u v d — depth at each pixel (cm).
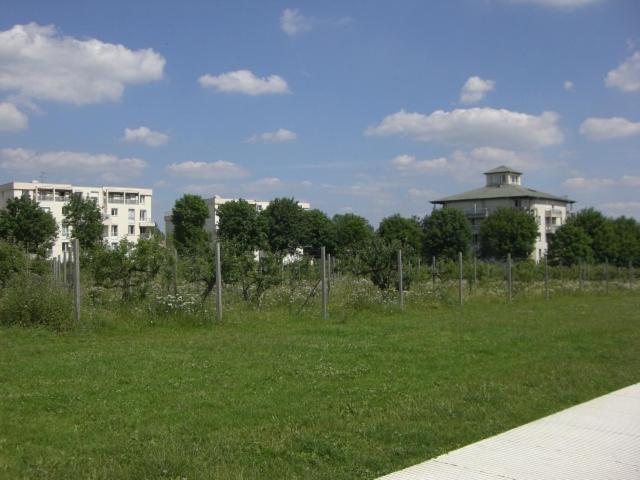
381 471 523
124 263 1548
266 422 652
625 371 953
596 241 7088
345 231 7312
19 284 1411
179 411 688
